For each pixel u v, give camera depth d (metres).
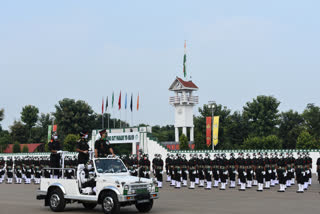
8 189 28.59
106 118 97.00
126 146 66.19
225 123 79.81
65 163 34.59
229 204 18.39
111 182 15.00
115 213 14.73
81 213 16.03
